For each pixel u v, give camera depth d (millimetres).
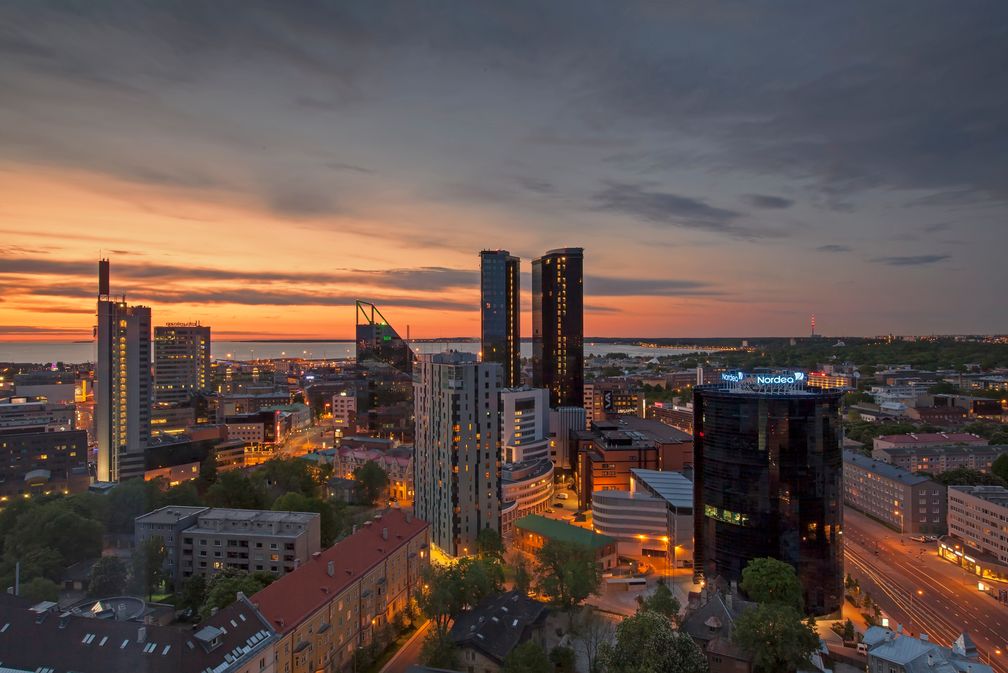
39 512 174250
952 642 167250
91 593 152750
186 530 175375
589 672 138500
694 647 114125
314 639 127750
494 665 130250
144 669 100188
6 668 103688
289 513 186875
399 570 169875
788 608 130000
